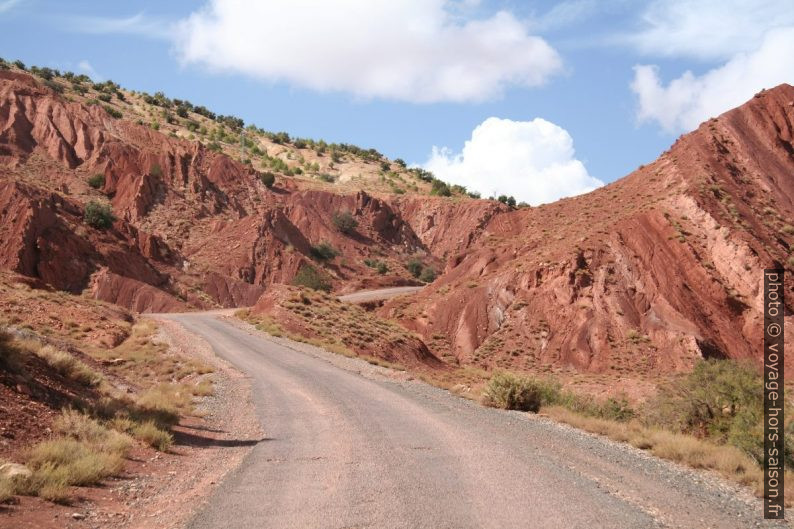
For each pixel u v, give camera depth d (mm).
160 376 27016
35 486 8977
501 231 88688
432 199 164500
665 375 51094
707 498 10164
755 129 86750
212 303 79000
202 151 130250
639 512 9031
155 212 105812
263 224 104250
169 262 83000
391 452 12680
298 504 9180
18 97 119000
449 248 150750
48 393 13703
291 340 41125
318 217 131125
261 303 52031
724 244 64250
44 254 64562
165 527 8297
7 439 10500
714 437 18156
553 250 70312
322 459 12156
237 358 31953
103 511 8820
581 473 11234
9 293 37938
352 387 23750
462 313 65938
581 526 8227
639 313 59625
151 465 11625
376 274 119562
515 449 13156
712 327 58312
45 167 108250
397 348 45688
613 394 41750
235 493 9812
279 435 14891
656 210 69812
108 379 21266
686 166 78000
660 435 14812
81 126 118500
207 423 16766
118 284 66562
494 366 57875
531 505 9078
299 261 101125
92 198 104438
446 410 18953
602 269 63844
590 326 58219
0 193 69125
